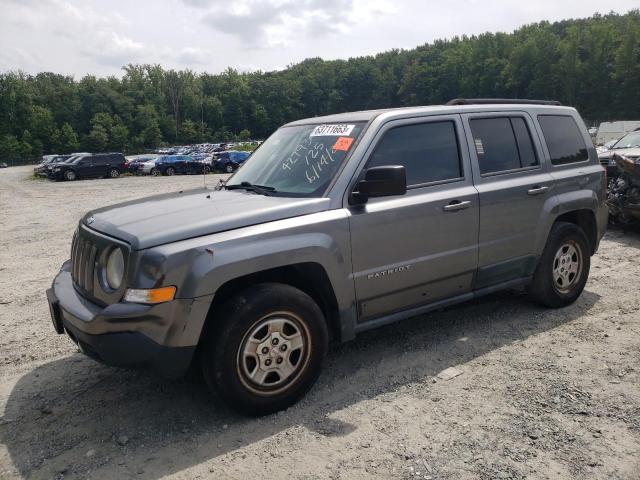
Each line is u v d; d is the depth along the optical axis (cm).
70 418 348
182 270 306
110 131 11369
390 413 338
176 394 374
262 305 326
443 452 295
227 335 317
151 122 12069
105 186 2791
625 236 860
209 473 285
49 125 10956
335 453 298
